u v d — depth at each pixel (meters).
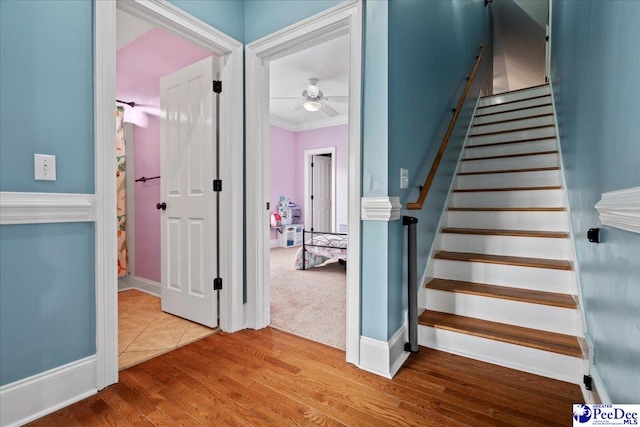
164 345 2.12
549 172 2.89
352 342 1.88
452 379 1.70
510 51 6.23
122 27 3.09
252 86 2.34
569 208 2.31
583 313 1.72
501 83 7.19
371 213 1.79
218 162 2.38
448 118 3.03
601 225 1.38
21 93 1.32
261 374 1.76
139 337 2.24
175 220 2.65
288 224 7.35
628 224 0.94
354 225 1.86
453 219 2.84
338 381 1.70
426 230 2.38
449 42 3.03
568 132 2.52
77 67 1.50
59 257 1.45
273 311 2.80
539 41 5.78
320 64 4.29
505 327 1.95
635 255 0.98
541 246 2.29
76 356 1.52
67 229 1.47
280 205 7.30
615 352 1.17
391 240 1.82
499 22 5.70
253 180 2.37
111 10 1.60
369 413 1.44
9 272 1.31
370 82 1.79
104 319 1.60
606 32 1.38
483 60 4.67
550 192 2.65
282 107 6.18
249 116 2.36
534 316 1.92
